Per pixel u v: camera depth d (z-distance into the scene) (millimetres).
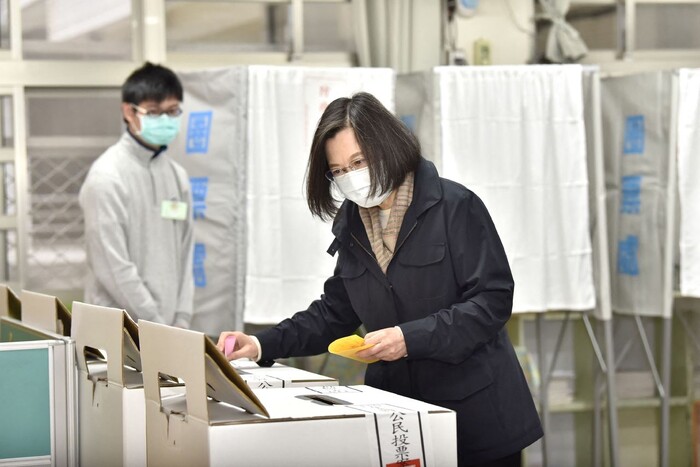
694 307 4969
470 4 5039
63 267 4809
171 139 3855
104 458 1947
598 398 4789
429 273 2258
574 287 4508
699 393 4992
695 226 4500
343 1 5047
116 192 3713
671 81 4473
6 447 1950
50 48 4730
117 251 3691
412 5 4996
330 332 2463
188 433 1605
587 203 4531
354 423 1615
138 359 1990
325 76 4332
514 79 4453
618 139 4746
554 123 4484
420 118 4488
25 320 2523
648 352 4707
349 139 2166
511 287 2244
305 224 4301
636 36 5402
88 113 4816
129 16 4844
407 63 4996
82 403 2076
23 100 4684
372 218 2324
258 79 4250
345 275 2385
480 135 4422
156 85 3764
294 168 4301
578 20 5328
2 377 1945
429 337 2115
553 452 5020
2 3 4645
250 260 4246
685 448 5031
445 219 2254
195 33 4910
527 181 4473
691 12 5395
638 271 4641
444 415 1671
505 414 2301
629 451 5035
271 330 2389
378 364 2402
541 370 4691
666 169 4516
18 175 4695
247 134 4238
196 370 1563
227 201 4242
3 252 4730
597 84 4559
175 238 3957
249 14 4965
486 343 2309
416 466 1651
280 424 1564
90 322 1993
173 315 3932
